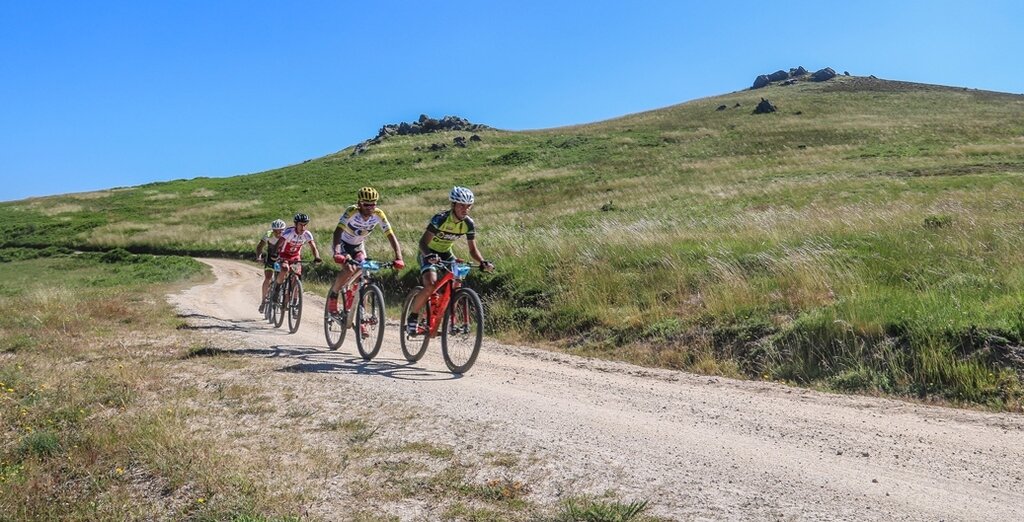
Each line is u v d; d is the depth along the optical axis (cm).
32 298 1437
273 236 1210
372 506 381
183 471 425
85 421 543
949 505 379
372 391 629
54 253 4153
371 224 848
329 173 6912
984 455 466
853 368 729
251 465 434
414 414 549
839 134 5234
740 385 712
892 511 371
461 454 457
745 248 1244
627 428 530
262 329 1134
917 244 1126
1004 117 5572
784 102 8031
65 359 788
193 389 631
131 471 439
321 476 420
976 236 1151
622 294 1100
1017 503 383
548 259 1355
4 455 475
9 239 4800
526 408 585
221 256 3734
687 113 8469
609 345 972
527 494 394
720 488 403
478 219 3456
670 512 366
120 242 4253
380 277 1639
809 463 451
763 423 553
